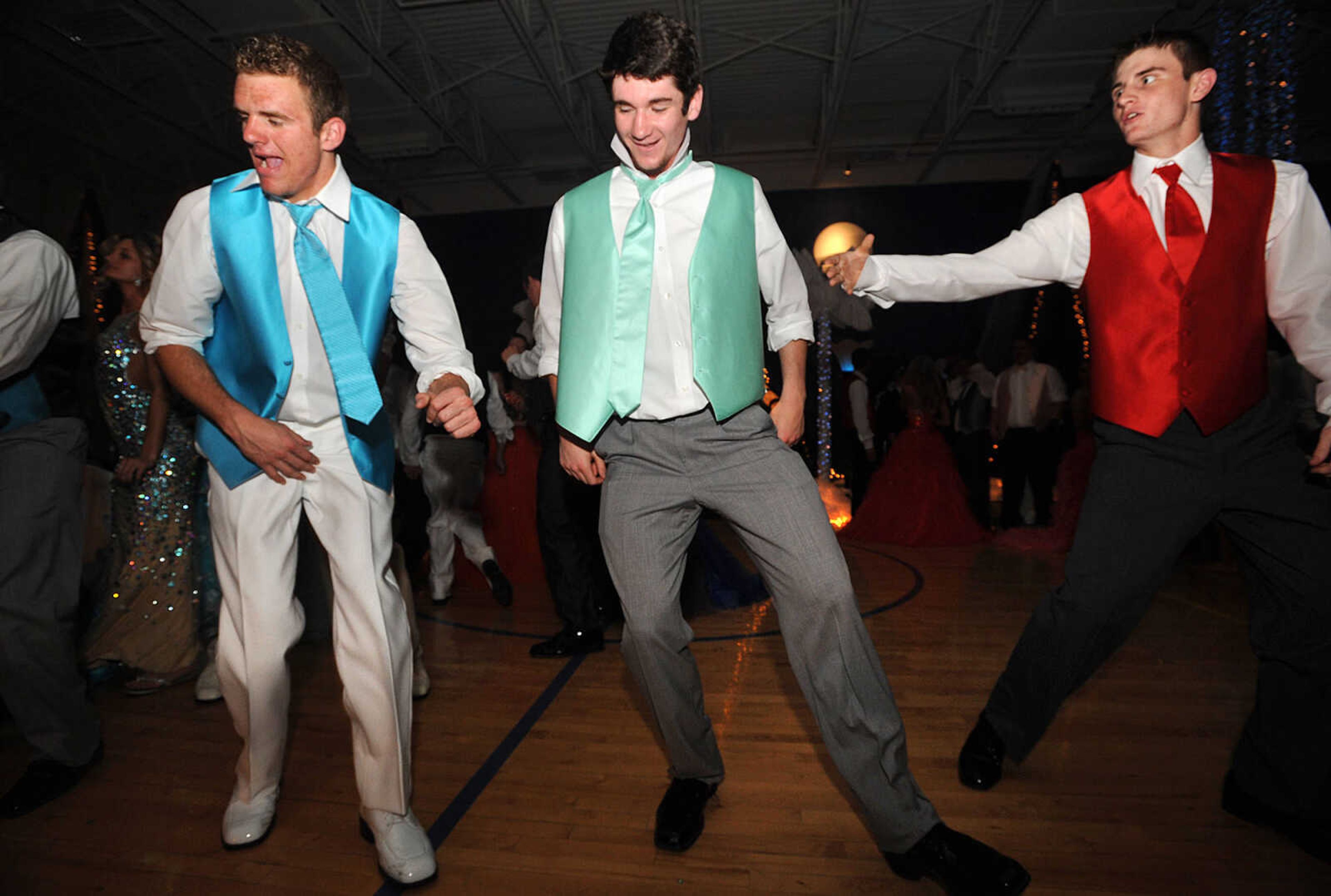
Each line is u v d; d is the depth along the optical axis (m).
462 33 7.86
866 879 1.48
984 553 5.20
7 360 1.79
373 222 1.46
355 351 1.40
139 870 1.54
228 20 7.22
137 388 2.54
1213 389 1.51
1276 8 6.52
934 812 1.41
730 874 1.50
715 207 1.45
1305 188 1.50
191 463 2.61
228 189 1.41
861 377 6.43
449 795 1.82
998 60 7.74
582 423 1.45
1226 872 1.48
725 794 1.80
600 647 2.94
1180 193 1.52
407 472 3.63
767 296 1.54
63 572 1.85
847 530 6.00
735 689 2.49
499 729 2.21
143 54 7.77
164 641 2.53
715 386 1.39
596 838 1.63
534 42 7.50
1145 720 2.21
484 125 10.12
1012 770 1.91
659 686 1.50
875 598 3.90
